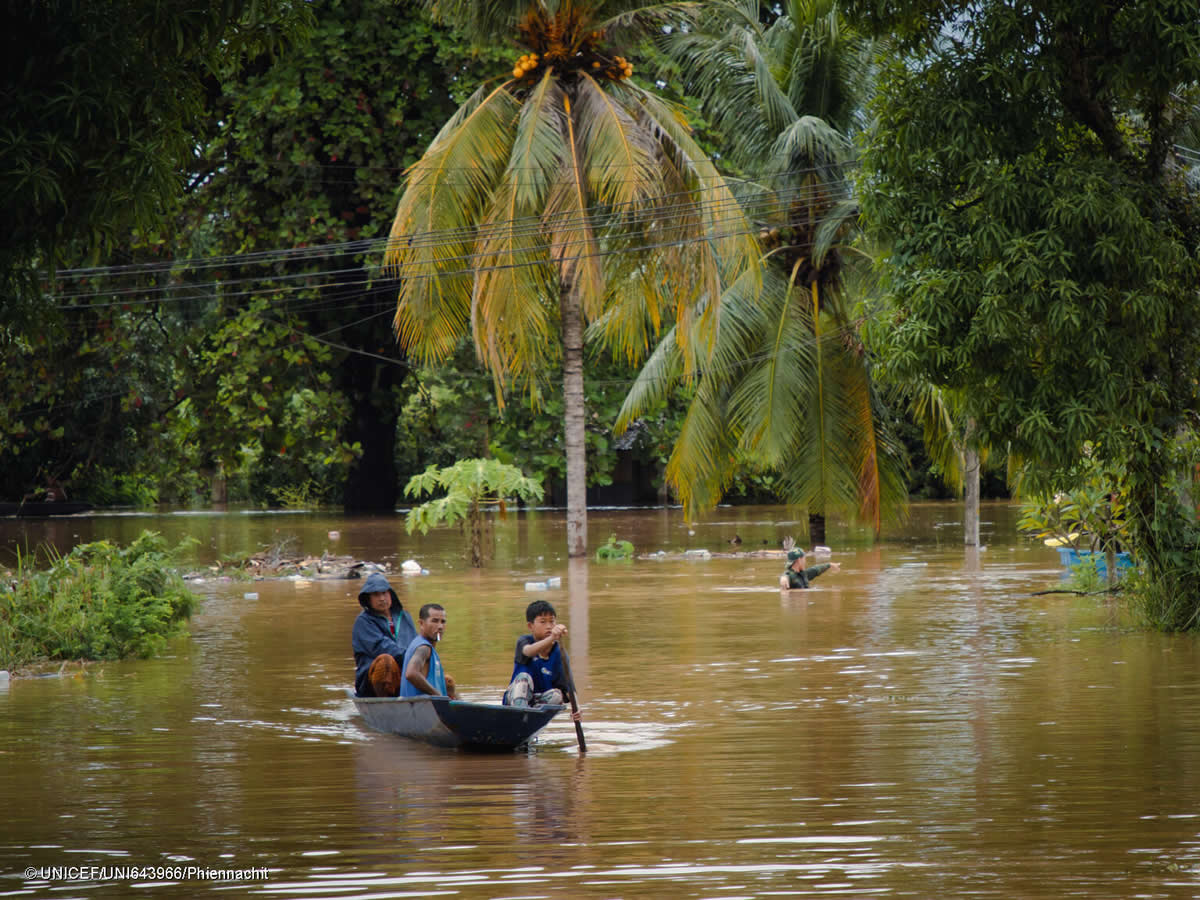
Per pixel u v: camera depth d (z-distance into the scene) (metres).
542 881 10.70
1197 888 10.31
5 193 12.79
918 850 11.41
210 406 61.69
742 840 11.80
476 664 22.72
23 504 83.12
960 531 60.88
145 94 13.62
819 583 37.25
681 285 42.69
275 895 10.47
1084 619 28.36
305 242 57.44
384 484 80.44
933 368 24.61
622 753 15.76
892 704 18.72
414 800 13.48
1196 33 23.72
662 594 34.62
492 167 42.22
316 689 20.75
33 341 14.48
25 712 18.81
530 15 42.78
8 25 13.02
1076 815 12.54
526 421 70.00
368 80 58.31
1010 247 23.77
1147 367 25.92
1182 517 26.41
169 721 18.11
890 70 25.69
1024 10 24.47
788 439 47.19
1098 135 26.19
